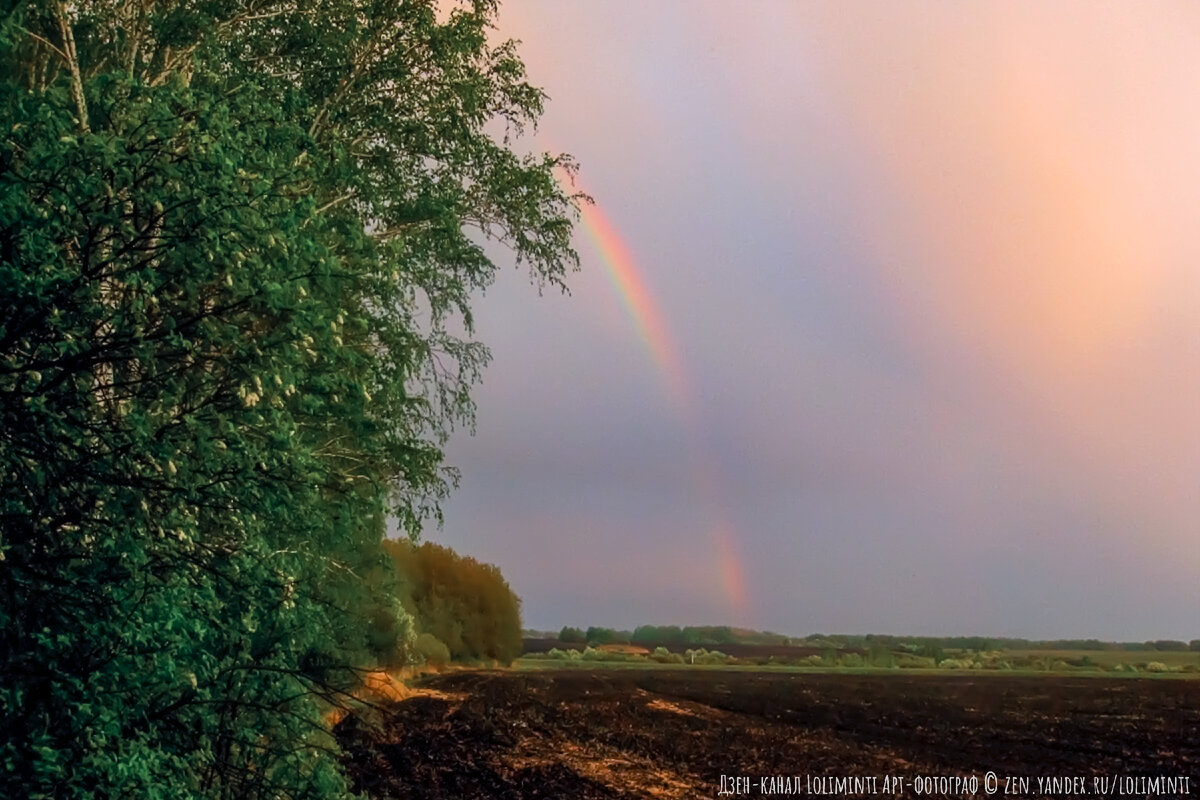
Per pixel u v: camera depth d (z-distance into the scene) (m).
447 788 21.41
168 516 7.65
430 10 15.37
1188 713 45.75
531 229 17.09
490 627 78.19
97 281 7.31
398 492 15.09
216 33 13.11
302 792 9.83
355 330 11.81
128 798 7.18
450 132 16.03
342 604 13.77
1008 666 130.88
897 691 64.69
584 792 21.78
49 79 12.62
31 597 7.28
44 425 7.12
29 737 6.89
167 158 7.59
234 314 8.15
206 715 8.53
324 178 11.61
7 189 6.80
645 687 64.62
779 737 34.22
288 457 8.27
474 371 16.69
